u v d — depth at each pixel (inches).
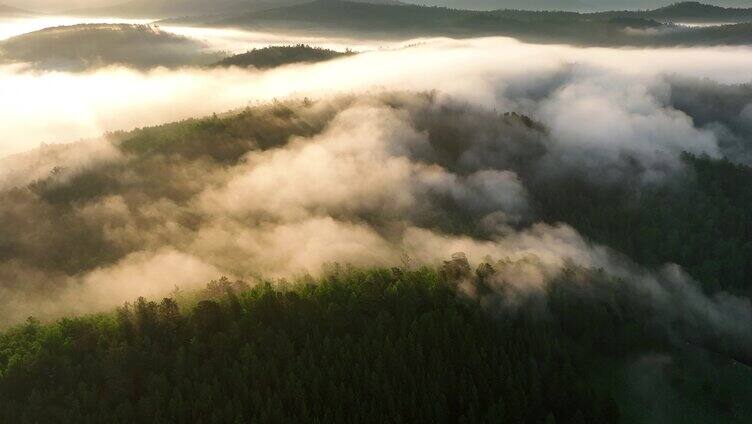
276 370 4153.5
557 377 4451.3
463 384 4133.9
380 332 4608.8
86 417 3730.3
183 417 3811.5
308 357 4352.9
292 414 3878.0
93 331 4643.2
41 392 4060.0
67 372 4173.2
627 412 4690.0
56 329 4741.6
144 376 4195.4
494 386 4242.1
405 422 3900.1
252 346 4458.7
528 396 4239.7
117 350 4325.8
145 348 4458.7
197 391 4013.3
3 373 4205.2
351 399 3939.5
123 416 3796.8
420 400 4013.3
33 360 4261.8
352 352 4384.8
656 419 4670.3
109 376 4104.3
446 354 4490.7
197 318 4785.9
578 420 4128.9
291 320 4825.3
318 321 4840.1
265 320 4847.4
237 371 4138.8
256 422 3742.6
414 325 4680.1
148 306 4916.3
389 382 4111.7
